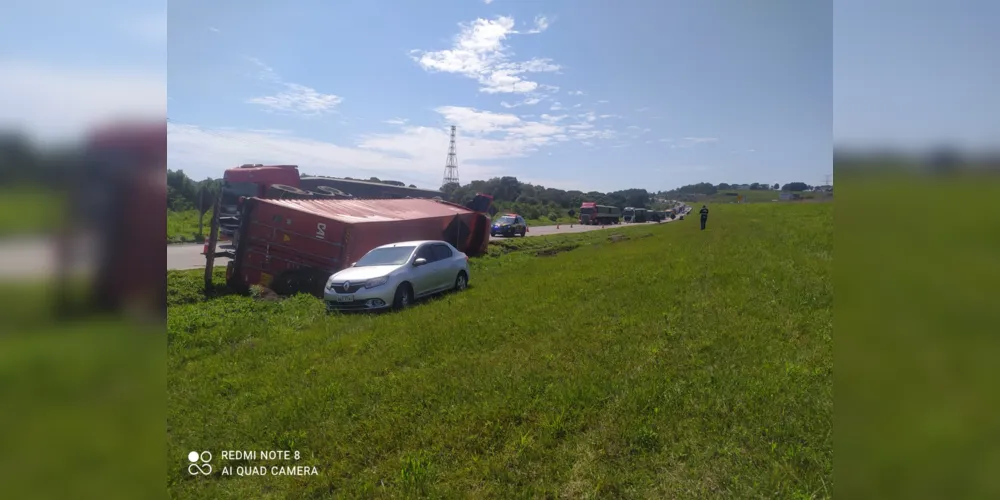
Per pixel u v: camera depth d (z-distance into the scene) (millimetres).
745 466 3766
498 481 3898
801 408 4375
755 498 3438
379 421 4938
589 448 4172
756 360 5598
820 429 3986
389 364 6547
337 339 8070
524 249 26547
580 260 16875
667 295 8969
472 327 7965
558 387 5246
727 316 7320
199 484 4270
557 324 7758
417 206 18234
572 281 11594
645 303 8523
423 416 4969
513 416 4766
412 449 4449
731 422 4328
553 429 4445
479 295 11164
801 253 12227
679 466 3855
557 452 4164
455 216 18000
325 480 4145
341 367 6598
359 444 4574
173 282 12820
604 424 4488
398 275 10359
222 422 5230
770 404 4512
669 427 4336
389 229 14141
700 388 4953
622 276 11586
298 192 19031
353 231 12727
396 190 28250
